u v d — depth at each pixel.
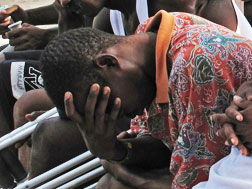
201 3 2.56
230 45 1.74
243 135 1.58
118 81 1.75
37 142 2.64
